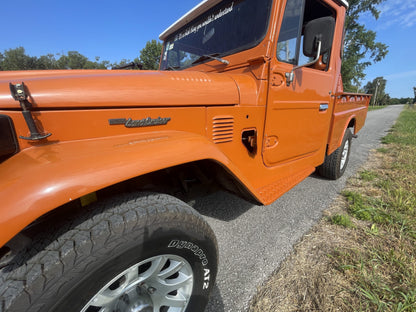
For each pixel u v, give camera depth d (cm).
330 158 321
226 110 145
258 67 162
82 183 73
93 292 77
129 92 105
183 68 245
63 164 77
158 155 94
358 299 136
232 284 152
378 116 1708
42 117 86
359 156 484
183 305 110
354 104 356
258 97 162
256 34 170
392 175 345
